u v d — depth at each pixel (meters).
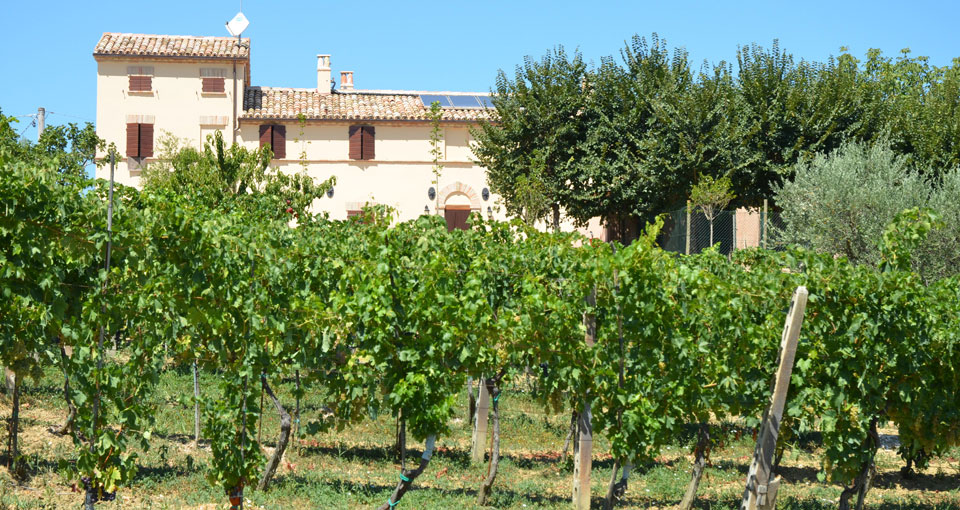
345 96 38.91
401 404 8.34
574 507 9.30
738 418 16.19
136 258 7.48
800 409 8.84
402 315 8.31
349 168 36.78
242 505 8.55
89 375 7.42
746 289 8.90
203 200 17.77
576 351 8.61
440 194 37.16
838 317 8.77
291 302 9.38
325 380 9.61
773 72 28.94
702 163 28.16
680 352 8.59
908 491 11.98
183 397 8.99
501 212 37.16
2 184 6.82
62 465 7.77
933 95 26.33
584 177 30.08
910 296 8.67
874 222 17.56
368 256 10.59
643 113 30.55
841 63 28.42
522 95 31.19
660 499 10.70
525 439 14.03
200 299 8.17
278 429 13.23
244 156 23.08
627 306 8.40
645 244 8.34
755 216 28.19
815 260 8.91
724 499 10.68
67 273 7.38
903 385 8.95
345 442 12.94
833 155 19.81
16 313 7.62
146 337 8.32
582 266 8.92
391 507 8.28
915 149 24.44
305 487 9.70
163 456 10.32
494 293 10.46
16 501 7.75
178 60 35.69
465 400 16.41
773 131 27.92
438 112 36.56
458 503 9.44
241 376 8.66
